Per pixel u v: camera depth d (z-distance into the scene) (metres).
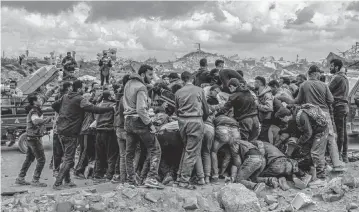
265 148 7.54
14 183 8.01
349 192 6.84
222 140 7.19
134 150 6.89
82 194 6.49
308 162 7.62
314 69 7.91
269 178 7.21
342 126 8.46
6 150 12.84
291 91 9.68
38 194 6.76
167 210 6.25
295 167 7.29
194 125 6.70
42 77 14.25
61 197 6.48
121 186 6.72
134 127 6.57
